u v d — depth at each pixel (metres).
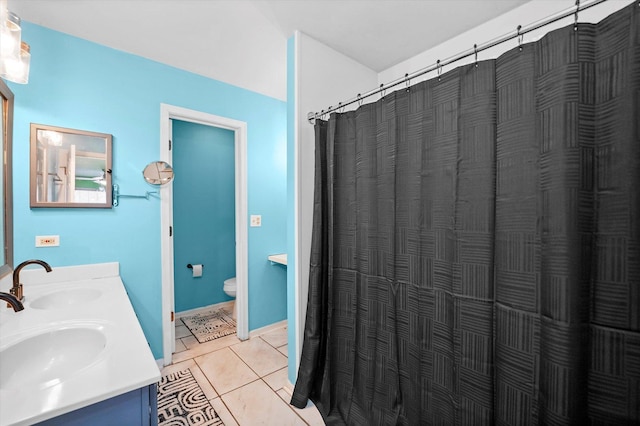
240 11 1.57
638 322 0.74
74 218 1.79
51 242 1.71
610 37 0.77
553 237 0.83
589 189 0.80
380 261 1.44
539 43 0.88
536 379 0.89
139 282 2.05
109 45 1.90
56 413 0.58
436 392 1.17
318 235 1.65
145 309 2.07
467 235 1.07
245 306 2.59
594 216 0.80
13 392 0.62
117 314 1.13
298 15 1.59
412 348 1.27
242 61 2.12
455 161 1.10
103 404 0.66
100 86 1.89
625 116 0.75
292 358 1.82
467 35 1.73
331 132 1.65
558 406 0.80
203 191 3.36
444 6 1.52
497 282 1.00
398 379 1.33
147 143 2.08
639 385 0.74
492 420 1.00
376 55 2.00
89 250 1.85
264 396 1.77
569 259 0.80
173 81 2.19
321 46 1.84
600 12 1.29
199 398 1.74
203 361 2.19
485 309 1.02
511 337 0.95
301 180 1.75
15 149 1.60
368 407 1.44
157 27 1.71
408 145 1.29
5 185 1.31
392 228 1.36
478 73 1.04
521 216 0.93
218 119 2.44
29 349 0.91
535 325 0.90
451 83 1.12
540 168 0.88
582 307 0.80
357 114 1.54
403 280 1.32
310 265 1.67
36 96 1.66
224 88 2.47
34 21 1.64
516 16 1.53
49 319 1.06
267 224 2.77
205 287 3.38
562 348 0.80
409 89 1.29
